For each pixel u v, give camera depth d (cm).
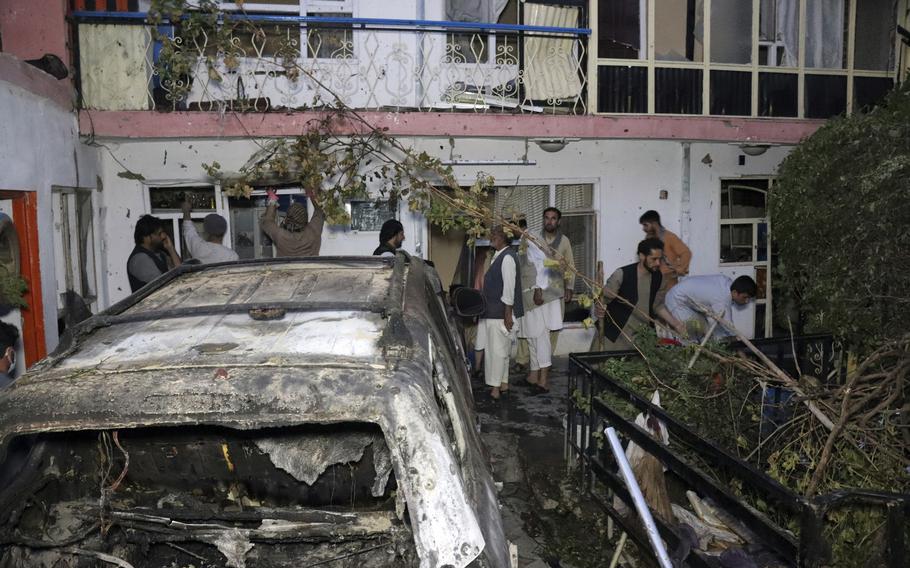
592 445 446
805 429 365
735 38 889
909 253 392
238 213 816
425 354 217
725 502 284
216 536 216
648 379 437
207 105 764
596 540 421
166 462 258
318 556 223
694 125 856
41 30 685
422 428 185
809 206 447
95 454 259
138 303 282
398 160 812
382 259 341
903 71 948
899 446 344
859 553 308
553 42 831
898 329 396
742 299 565
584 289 903
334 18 739
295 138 754
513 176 861
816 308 462
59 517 239
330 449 240
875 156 417
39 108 598
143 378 194
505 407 693
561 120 812
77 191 715
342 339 216
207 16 706
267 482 258
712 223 925
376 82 765
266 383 189
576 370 492
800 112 918
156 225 634
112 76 726
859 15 949
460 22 768
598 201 890
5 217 477
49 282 599
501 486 288
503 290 685
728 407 415
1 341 396
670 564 269
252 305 246
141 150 773
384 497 256
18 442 269
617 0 845
